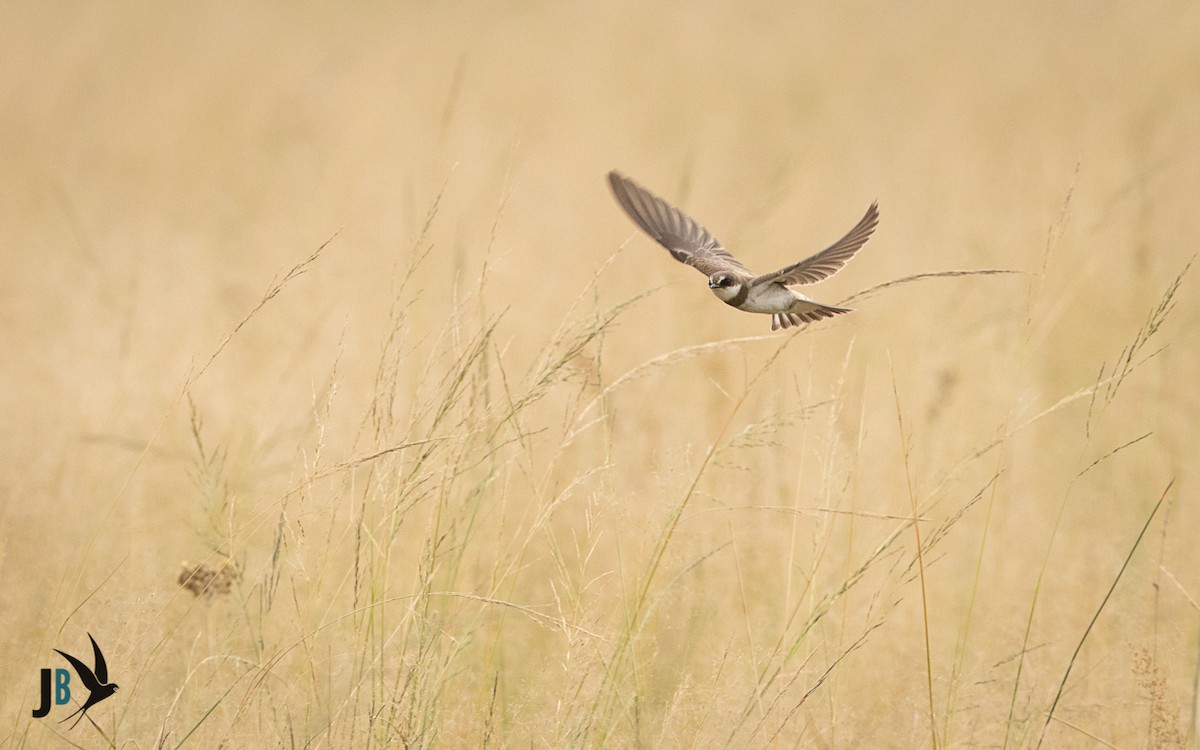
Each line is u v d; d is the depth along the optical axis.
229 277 18.28
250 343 16.20
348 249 18.88
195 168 26.77
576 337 9.41
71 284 18.58
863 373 15.45
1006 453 13.30
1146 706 10.00
